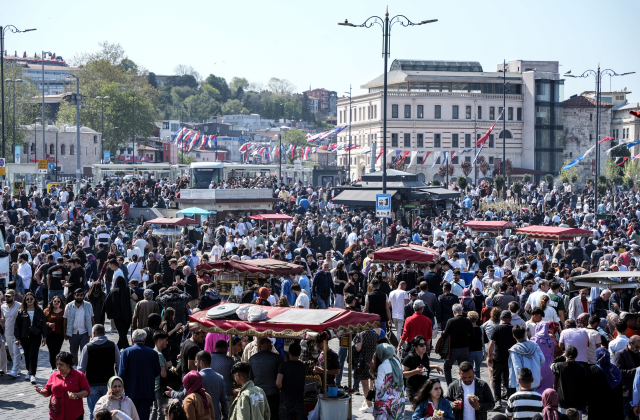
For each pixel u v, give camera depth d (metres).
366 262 24.20
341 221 40.31
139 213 50.69
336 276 20.78
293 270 19.73
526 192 68.38
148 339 13.38
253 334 10.95
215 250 29.58
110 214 45.91
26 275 21.91
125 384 11.41
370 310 16.52
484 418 10.48
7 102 88.69
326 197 58.69
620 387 11.81
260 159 149.62
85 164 106.31
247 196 48.34
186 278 20.22
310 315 11.40
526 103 111.50
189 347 12.16
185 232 37.75
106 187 56.06
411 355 11.94
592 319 13.46
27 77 119.75
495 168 105.81
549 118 111.69
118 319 17.19
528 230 30.25
